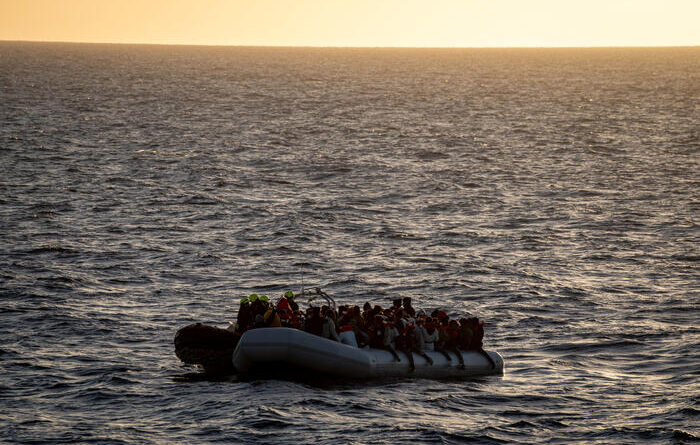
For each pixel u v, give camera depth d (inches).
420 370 766.5
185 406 683.4
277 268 1182.3
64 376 758.5
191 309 990.4
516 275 1161.4
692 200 1727.4
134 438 619.5
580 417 679.7
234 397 700.7
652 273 1178.6
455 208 1641.2
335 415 665.0
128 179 1870.1
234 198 1699.1
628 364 823.7
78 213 1504.7
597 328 938.7
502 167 2187.5
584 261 1244.5
